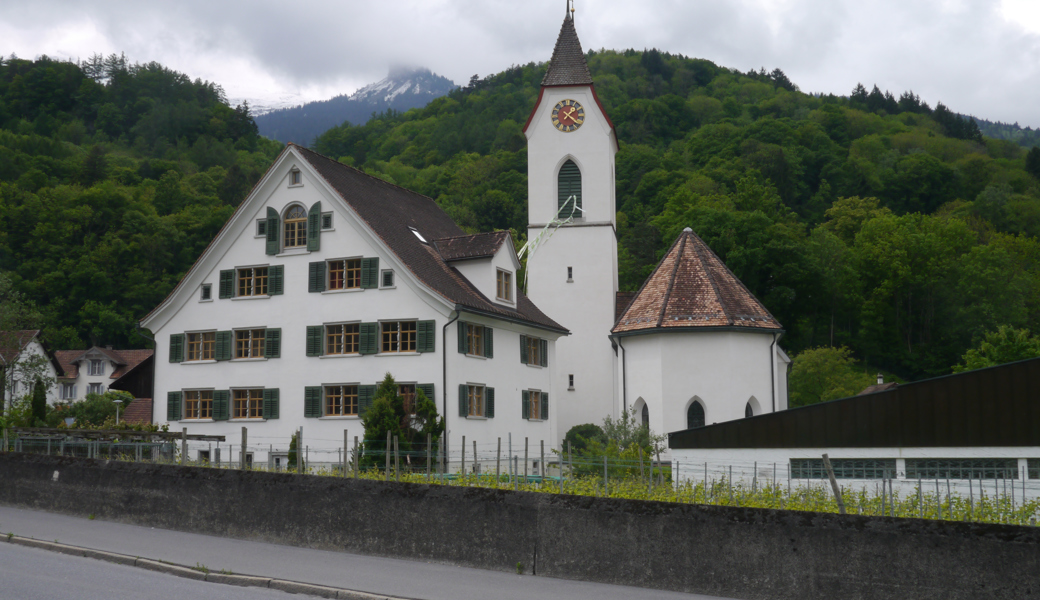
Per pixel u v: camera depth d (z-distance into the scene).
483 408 39.72
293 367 39.41
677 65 185.38
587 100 54.12
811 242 89.56
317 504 17.23
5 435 26.25
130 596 12.71
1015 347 53.28
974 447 23.67
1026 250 97.31
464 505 15.85
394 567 15.41
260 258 40.78
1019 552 12.57
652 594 13.81
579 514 14.95
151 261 97.62
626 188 118.25
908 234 91.75
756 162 117.62
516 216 113.06
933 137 141.75
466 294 40.28
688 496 19.36
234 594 13.32
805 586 13.48
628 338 39.34
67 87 160.75
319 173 39.69
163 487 19.14
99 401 51.66
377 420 30.95
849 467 24.94
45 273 93.19
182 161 143.50
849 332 92.94
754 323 38.06
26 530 18.14
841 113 145.12
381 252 38.44
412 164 144.25
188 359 41.69
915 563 12.99
